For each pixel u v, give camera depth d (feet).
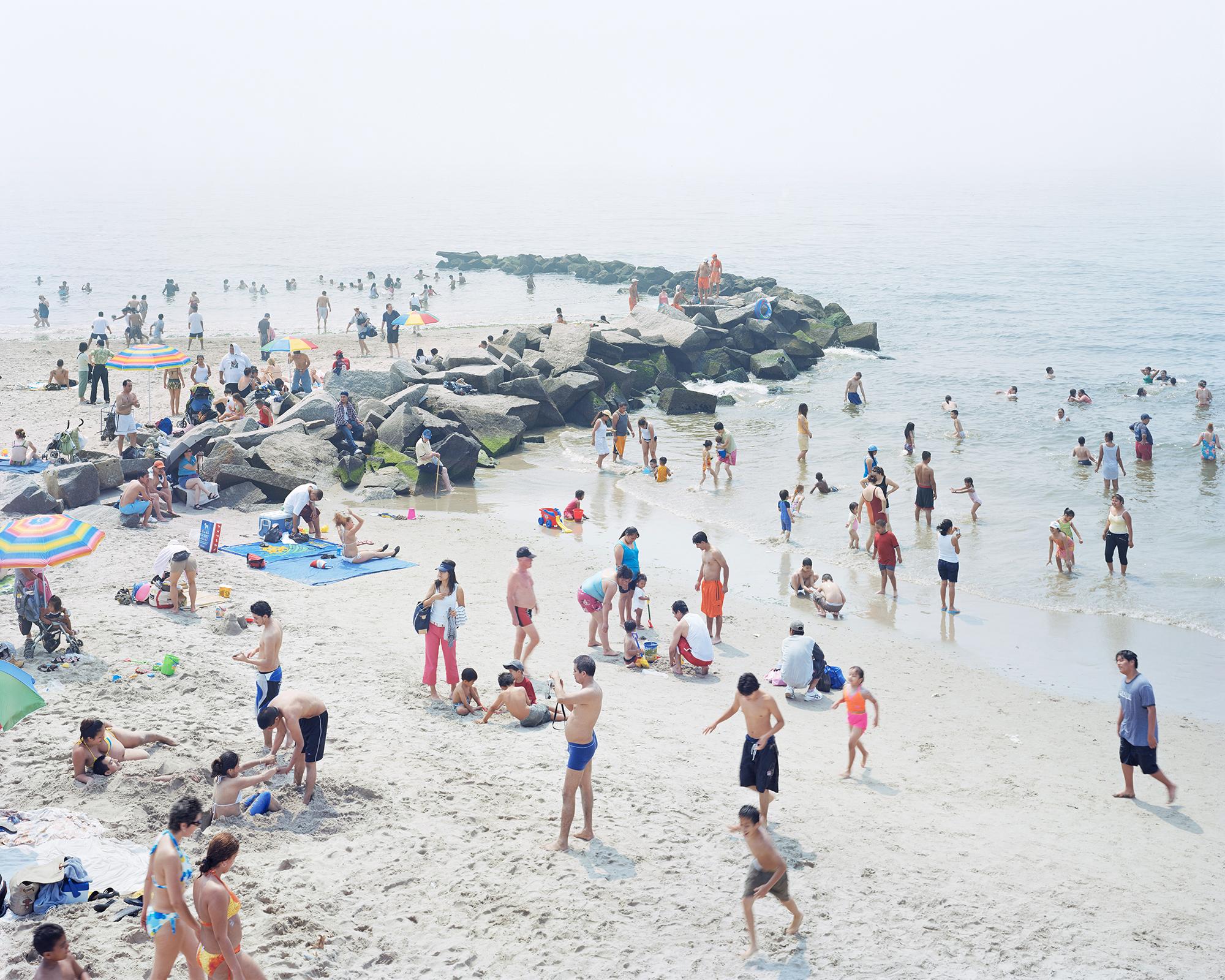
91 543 46.21
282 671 43.34
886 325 193.36
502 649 54.65
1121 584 69.77
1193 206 629.92
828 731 48.01
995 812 39.86
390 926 29.01
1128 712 41.37
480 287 238.68
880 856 34.88
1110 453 90.63
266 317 135.85
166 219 443.32
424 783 37.76
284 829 33.86
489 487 93.61
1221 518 83.71
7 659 45.14
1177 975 28.84
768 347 153.79
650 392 132.57
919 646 59.88
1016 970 28.58
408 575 66.85
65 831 32.09
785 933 29.78
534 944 28.63
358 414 99.25
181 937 24.53
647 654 55.47
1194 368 152.35
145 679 45.03
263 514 73.20
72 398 107.86
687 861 33.53
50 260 265.54
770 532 81.46
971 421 119.24
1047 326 190.29
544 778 38.99
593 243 357.20
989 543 78.69
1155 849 37.29
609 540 78.54
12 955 26.00
